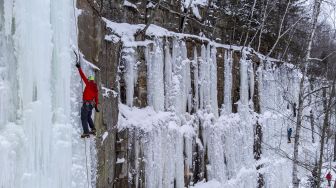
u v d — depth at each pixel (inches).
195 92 701.9
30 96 247.1
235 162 812.6
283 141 1032.2
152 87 586.2
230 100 824.3
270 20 1094.4
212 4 863.7
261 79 948.6
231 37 942.4
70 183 283.0
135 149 521.3
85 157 319.0
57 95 273.4
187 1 768.3
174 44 644.1
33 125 247.8
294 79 1090.7
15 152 238.8
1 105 235.0
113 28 533.0
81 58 329.7
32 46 247.0
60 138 271.9
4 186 233.0
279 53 1181.7
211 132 734.5
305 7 1149.7
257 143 918.4
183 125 650.2
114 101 470.3
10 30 239.5
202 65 723.4
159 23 669.9
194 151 679.7
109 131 438.9
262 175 913.5
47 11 256.1
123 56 542.3
